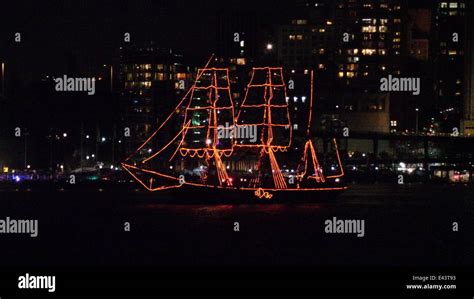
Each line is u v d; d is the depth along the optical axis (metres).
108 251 151.38
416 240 170.00
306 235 174.25
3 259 142.12
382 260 143.25
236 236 171.12
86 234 174.62
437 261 142.62
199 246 157.50
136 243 161.25
